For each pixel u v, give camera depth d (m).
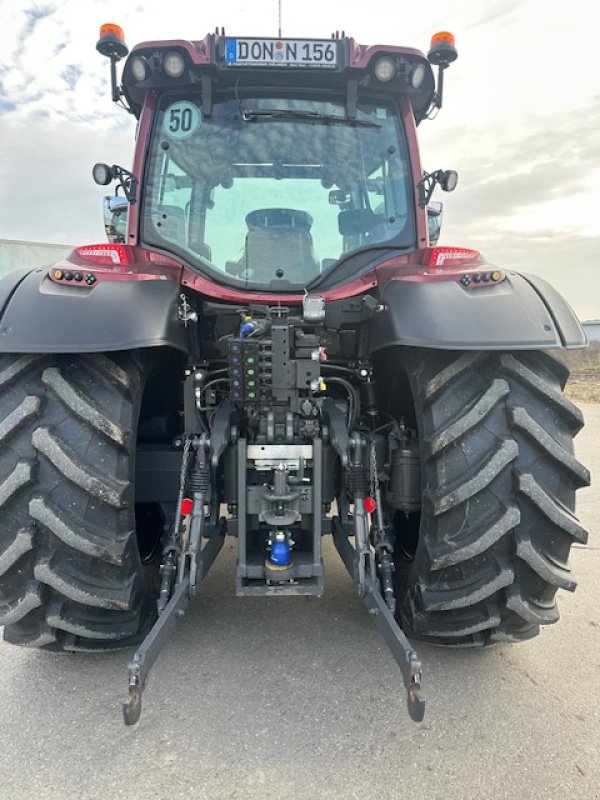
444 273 2.28
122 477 2.02
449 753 1.91
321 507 2.32
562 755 1.90
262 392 2.24
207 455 2.31
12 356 2.07
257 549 2.41
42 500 1.92
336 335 2.64
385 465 2.50
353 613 2.85
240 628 2.71
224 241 2.73
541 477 2.04
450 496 2.01
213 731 2.01
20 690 2.24
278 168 2.76
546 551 2.07
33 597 1.97
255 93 2.76
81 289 2.13
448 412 2.09
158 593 2.39
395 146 2.83
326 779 1.80
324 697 2.20
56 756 1.89
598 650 2.54
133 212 2.68
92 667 2.39
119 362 2.12
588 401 11.02
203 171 2.74
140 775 1.81
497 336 2.02
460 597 2.07
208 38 2.61
